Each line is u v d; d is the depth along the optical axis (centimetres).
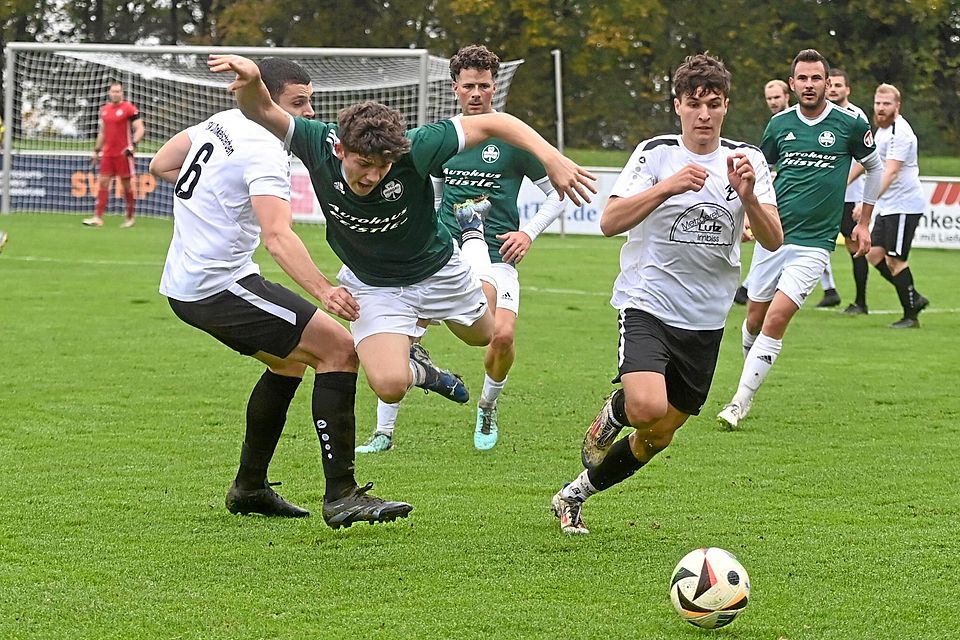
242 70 1382
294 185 6806
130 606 1248
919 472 1891
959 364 2977
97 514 1603
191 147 1568
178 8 12556
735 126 10700
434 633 1179
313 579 1347
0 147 7356
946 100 11131
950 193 6656
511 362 2009
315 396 1514
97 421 2180
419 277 1566
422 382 1891
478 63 2022
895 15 10681
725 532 1551
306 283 1427
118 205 7238
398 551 1456
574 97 11094
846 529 1566
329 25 11194
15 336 3094
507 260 1989
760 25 10794
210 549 1458
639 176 1504
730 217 1498
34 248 5275
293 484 1794
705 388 1557
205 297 1526
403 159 1427
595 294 4350
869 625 1218
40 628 1181
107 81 7744
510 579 1353
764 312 2534
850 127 2498
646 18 10575
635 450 1538
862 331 3588
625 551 1466
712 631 1195
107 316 3469
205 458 1930
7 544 1462
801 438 2142
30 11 11569
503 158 2119
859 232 2644
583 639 1170
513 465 1930
